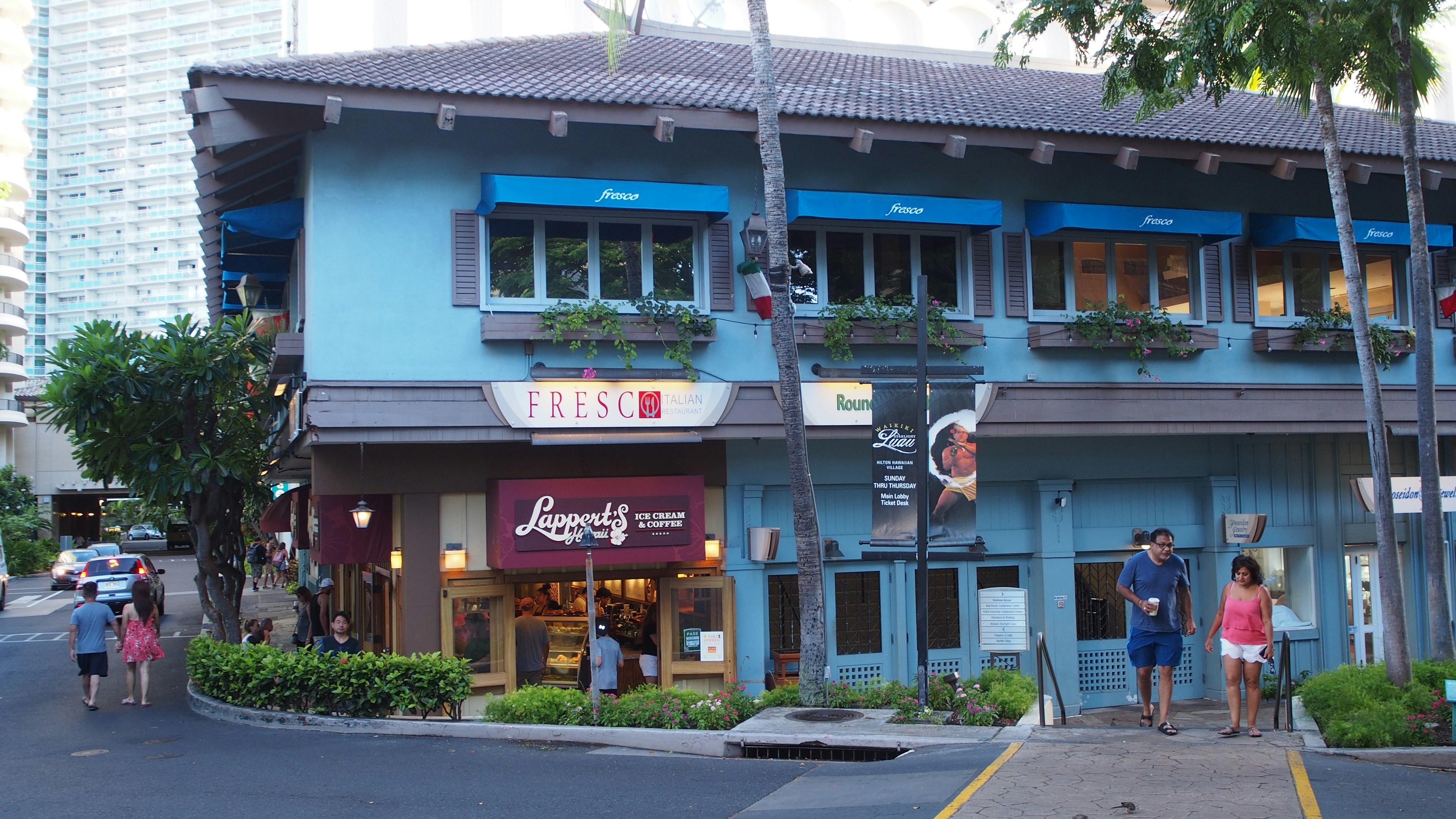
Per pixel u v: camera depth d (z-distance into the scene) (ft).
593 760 34.63
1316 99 45.85
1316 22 44.65
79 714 48.93
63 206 421.18
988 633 38.83
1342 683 36.99
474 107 43.88
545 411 46.19
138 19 424.87
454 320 46.06
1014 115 52.42
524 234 47.65
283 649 68.95
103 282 418.31
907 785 27.73
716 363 49.14
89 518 224.12
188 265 414.41
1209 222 53.72
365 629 59.82
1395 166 54.44
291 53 150.41
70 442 57.21
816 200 48.67
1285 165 52.34
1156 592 33.71
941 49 81.82
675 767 33.01
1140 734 33.06
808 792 28.30
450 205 46.37
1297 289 58.34
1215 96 45.34
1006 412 52.06
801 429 40.16
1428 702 35.81
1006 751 30.76
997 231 53.31
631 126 47.98
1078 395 53.26
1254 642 32.86
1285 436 60.34
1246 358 56.44
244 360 55.62
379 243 45.47
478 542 48.55
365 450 47.34
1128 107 58.18
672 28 71.56
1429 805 24.71
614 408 47.06
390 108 43.06
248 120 42.68
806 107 47.98
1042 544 55.47
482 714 47.14
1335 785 26.30
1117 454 57.41
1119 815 23.79
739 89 50.72
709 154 49.70
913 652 53.88
